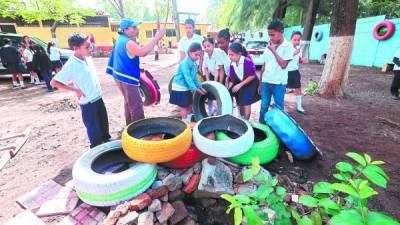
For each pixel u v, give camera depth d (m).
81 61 3.14
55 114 5.82
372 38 12.80
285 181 2.70
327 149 3.62
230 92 4.09
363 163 1.33
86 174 2.46
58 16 20.80
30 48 9.86
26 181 3.08
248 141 2.73
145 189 2.47
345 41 6.35
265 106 3.97
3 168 3.41
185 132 2.68
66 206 2.52
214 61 4.41
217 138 3.02
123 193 2.35
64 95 7.92
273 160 3.29
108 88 8.74
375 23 12.56
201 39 4.79
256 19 18.22
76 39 2.99
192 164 2.85
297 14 21.75
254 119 4.98
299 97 5.28
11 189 2.94
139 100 3.49
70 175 3.15
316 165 3.20
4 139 4.43
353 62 14.27
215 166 2.67
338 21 6.32
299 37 4.86
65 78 3.03
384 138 4.01
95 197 2.36
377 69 12.02
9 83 10.49
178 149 2.56
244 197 1.40
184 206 2.49
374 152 3.54
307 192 2.55
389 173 3.01
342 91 6.77
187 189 2.62
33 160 3.60
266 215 1.52
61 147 4.01
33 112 6.07
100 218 2.34
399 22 11.31
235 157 2.88
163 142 2.48
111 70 3.65
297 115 5.14
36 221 2.38
